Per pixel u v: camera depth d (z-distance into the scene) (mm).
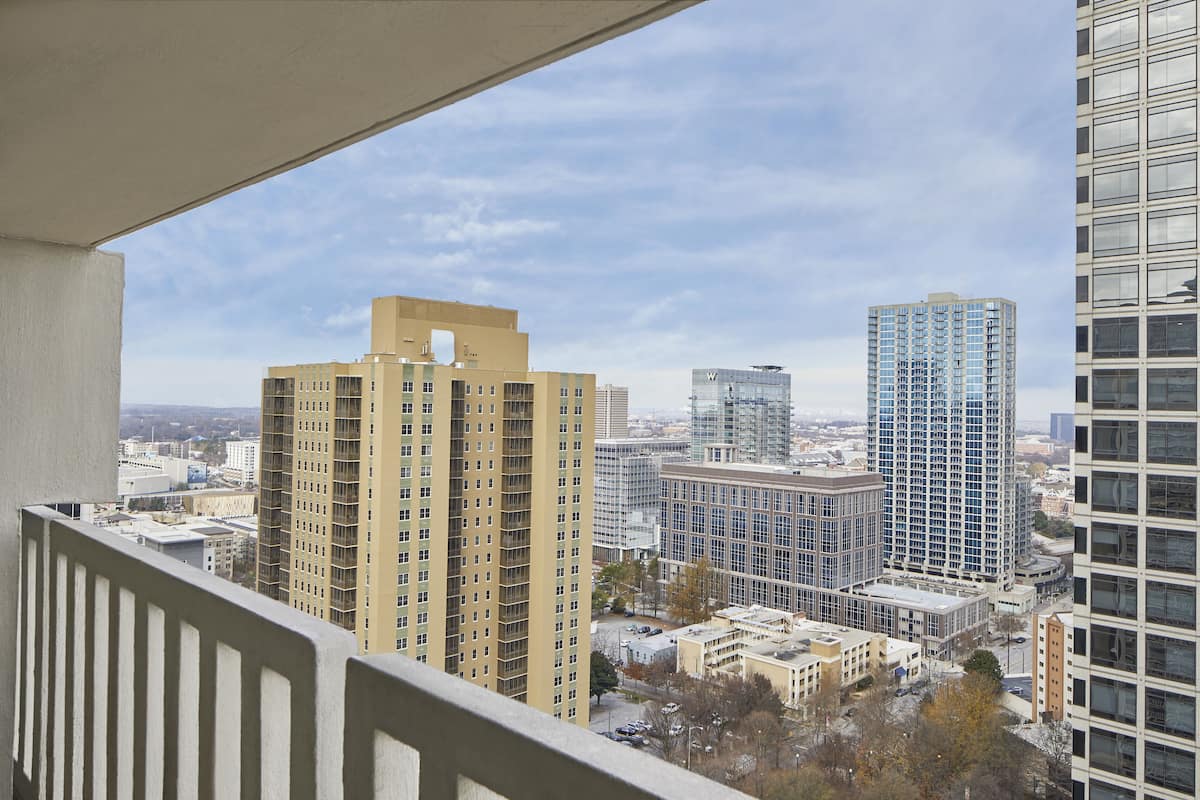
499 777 507
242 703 821
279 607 832
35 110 756
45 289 1637
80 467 1689
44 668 1525
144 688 1079
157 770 1078
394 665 644
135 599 1118
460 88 663
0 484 1605
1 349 1595
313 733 702
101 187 1083
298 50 589
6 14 536
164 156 914
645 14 497
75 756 1361
